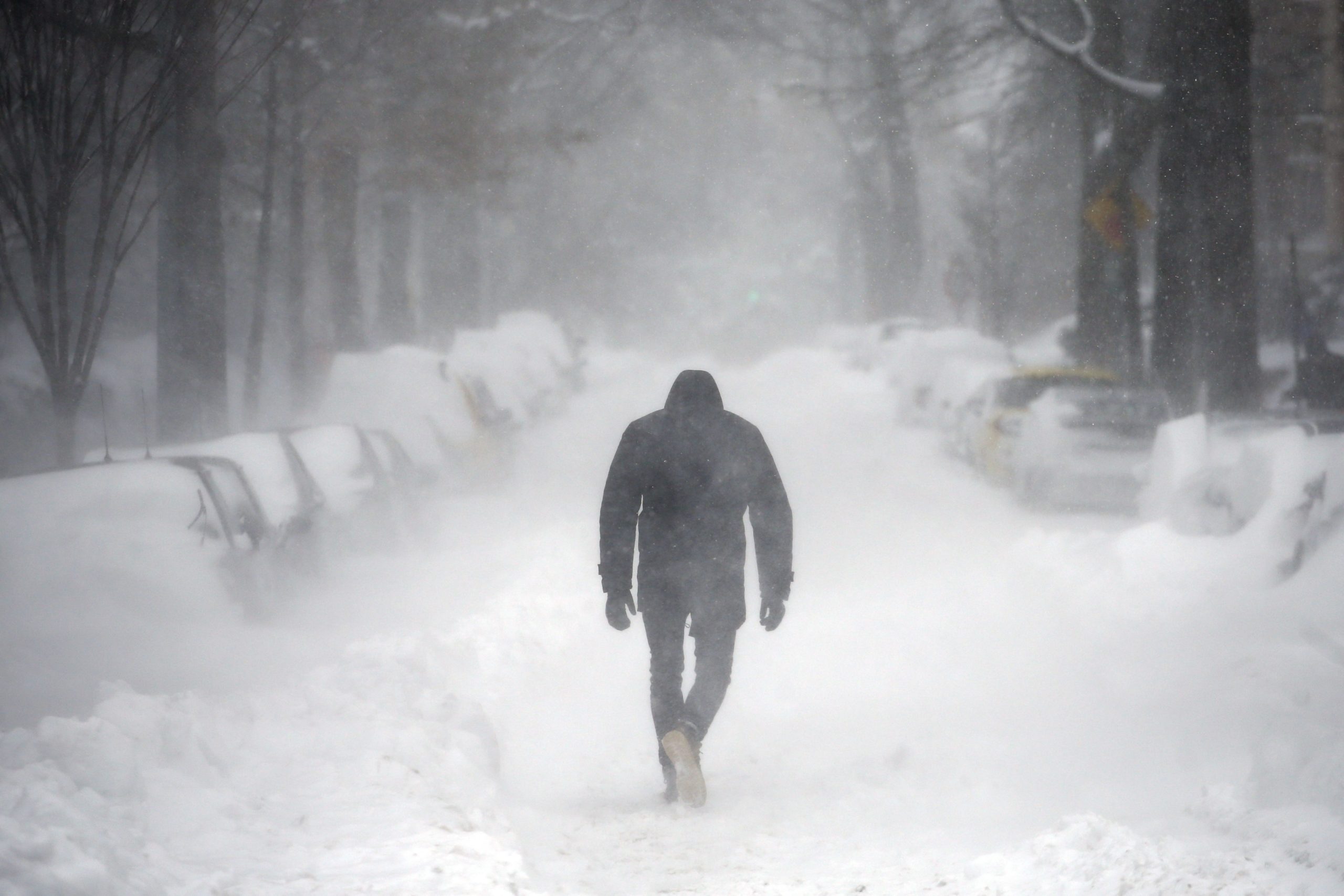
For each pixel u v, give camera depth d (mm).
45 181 51812
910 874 19156
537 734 30781
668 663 25812
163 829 18078
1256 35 128375
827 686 35594
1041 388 87812
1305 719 26625
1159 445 56500
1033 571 49500
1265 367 117250
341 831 18656
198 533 37844
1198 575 43625
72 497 37469
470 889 16125
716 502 25672
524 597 43469
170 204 66000
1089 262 106312
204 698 24609
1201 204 82562
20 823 14406
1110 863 17438
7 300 77812
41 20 46750
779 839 22188
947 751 27000
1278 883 16047
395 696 27047
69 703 27234
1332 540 41500
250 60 83312
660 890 19453
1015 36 98750
